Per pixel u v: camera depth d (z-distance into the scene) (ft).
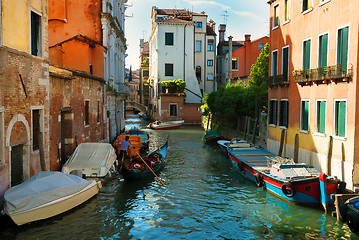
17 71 30.96
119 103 95.40
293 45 49.21
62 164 46.16
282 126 52.60
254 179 44.29
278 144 53.62
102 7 71.05
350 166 35.19
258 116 70.74
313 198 33.94
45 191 30.01
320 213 33.04
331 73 38.22
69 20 70.33
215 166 55.72
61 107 43.37
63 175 33.32
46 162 37.32
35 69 34.37
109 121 73.41
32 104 33.94
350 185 35.22
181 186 43.80
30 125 33.63
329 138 38.17
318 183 33.60
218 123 97.76
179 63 135.03
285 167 37.32
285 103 50.93
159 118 129.18
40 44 35.83
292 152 48.52
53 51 62.54
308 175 36.06
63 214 32.30
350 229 28.04
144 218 32.89
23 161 33.27
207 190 41.96
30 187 29.78
